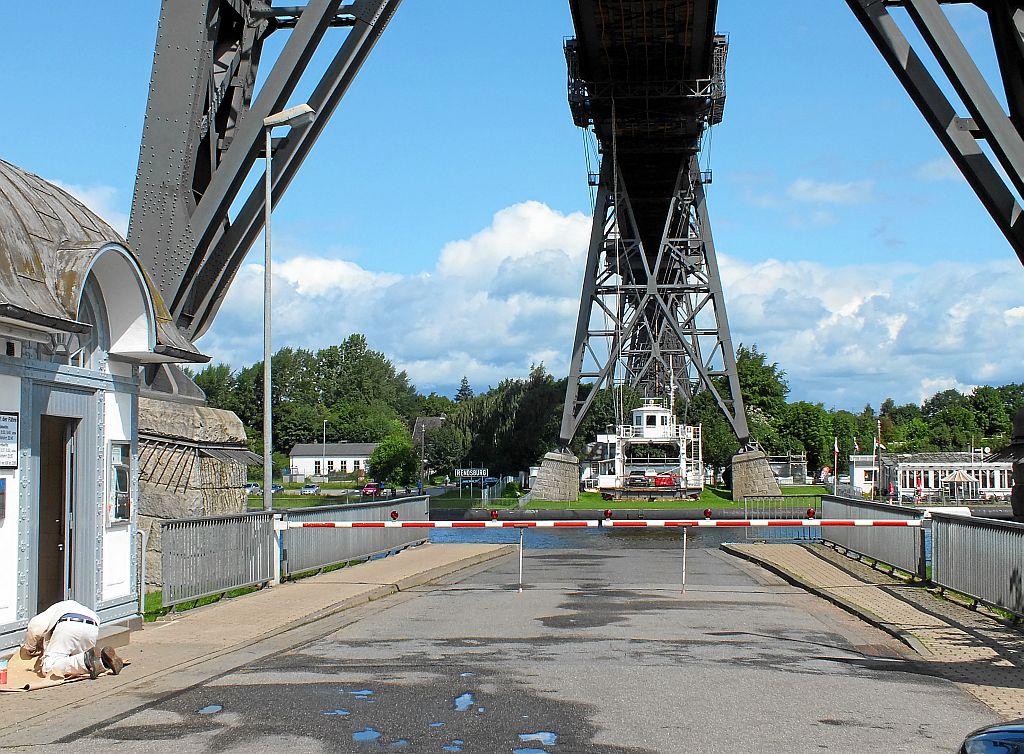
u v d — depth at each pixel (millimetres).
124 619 12234
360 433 156750
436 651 11188
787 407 130000
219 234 20125
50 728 7773
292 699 8672
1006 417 165625
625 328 67375
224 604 15023
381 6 20203
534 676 9672
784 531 48594
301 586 17500
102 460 11797
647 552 29203
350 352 182250
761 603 15883
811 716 8062
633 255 69000
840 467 127375
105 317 11961
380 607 15406
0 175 10930
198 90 18875
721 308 67188
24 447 10289
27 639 9773
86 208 12477
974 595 14742
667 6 45375
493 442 96938
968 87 18531
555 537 48188
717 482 92625
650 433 80375
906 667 10234
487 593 17469
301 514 19172
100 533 11711
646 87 53938
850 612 14609
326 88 20328
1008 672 9984
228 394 162000
